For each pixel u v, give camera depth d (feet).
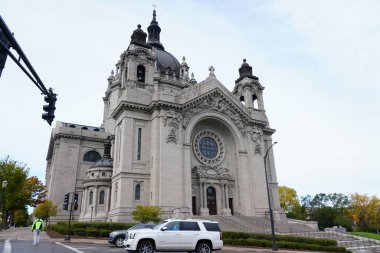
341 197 415.64
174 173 163.22
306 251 112.98
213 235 69.97
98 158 239.50
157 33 322.34
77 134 234.17
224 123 195.72
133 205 157.07
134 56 187.01
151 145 171.12
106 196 181.57
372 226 372.17
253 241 115.44
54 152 232.73
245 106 213.66
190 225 69.26
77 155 230.68
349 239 151.84
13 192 211.00
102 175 187.11
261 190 192.34
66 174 223.30
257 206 186.70
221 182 185.68
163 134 167.12
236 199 188.96
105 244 98.73
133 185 160.56
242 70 234.17
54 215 201.46
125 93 174.60
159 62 275.80
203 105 189.57
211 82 197.06
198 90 189.06
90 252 72.33
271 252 99.40
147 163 168.35
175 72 279.69
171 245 65.98
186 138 176.24
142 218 134.41
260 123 207.62
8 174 208.33
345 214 386.52
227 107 199.21
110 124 249.55
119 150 174.09
